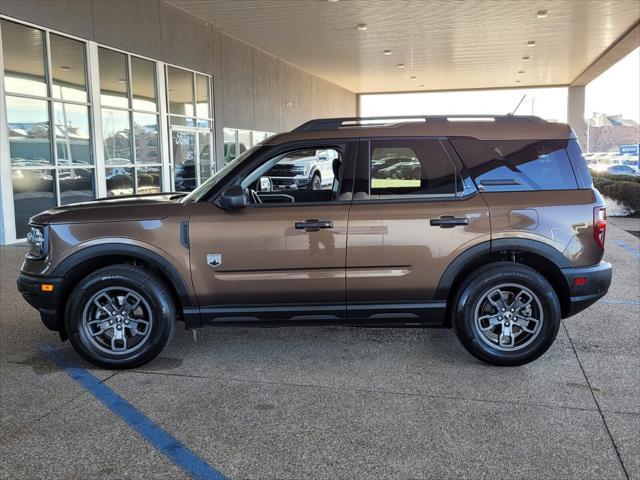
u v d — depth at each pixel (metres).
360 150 4.36
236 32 18.08
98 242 4.29
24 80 10.66
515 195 4.29
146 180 14.62
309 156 4.88
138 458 3.10
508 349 4.30
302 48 20.66
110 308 4.37
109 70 13.01
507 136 4.39
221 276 4.29
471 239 4.23
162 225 4.28
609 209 14.50
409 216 4.23
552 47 20.50
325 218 4.24
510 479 2.86
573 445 3.17
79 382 4.18
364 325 4.43
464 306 4.27
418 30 17.58
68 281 4.35
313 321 4.38
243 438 3.31
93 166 12.52
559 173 4.34
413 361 4.53
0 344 5.05
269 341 5.06
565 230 4.24
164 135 15.16
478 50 21.03
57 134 11.50
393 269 4.27
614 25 16.98
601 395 3.83
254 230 4.24
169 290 4.47
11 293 6.82
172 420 3.55
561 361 4.47
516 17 16.02
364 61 23.58
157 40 14.56
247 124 20.20
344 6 14.86
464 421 3.48
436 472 2.93
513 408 3.65
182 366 4.48
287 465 3.01
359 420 3.51
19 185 10.63
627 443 3.19
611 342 4.90
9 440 3.31
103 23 12.58
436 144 4.35
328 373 4.29
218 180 4.50
